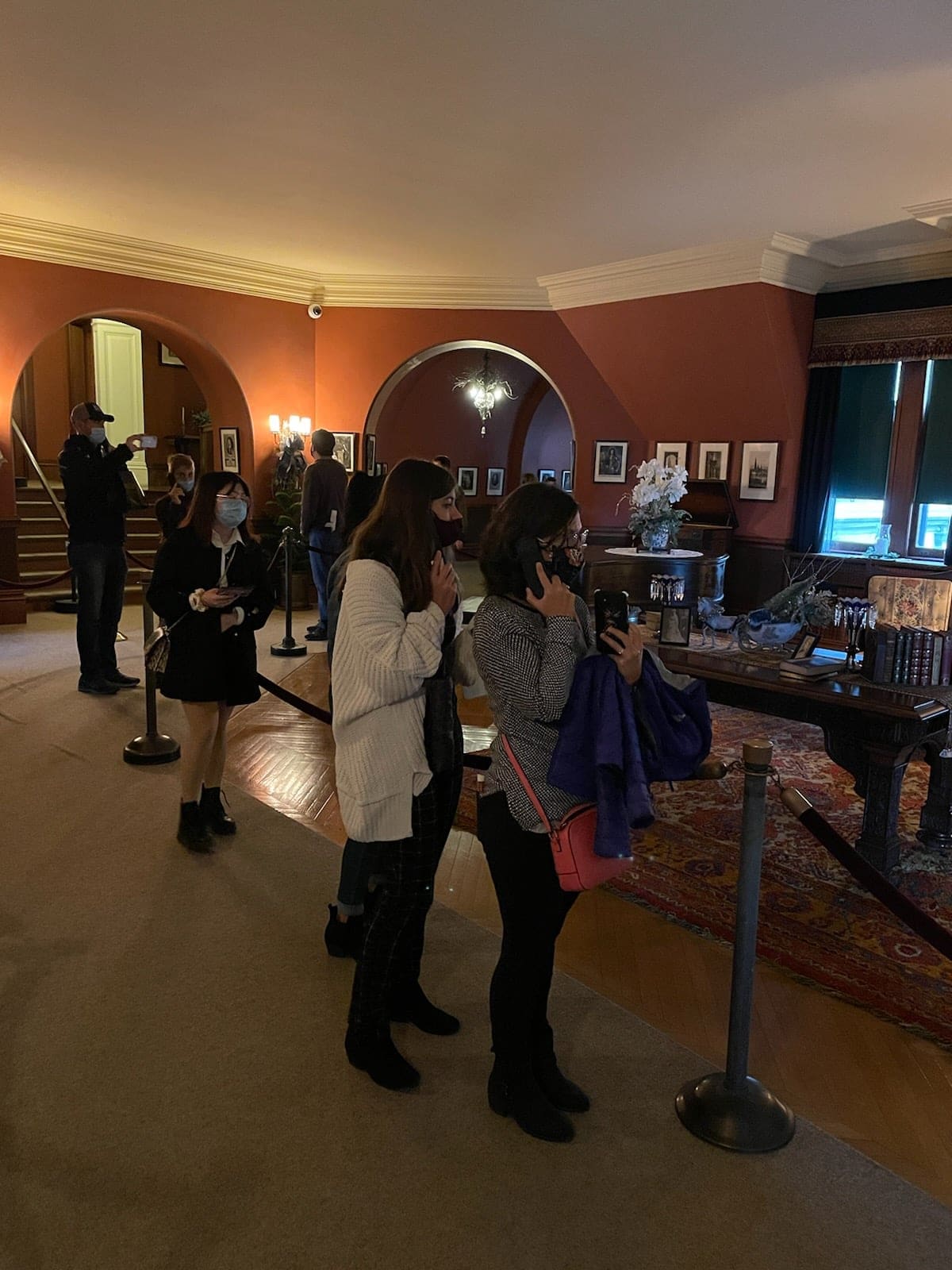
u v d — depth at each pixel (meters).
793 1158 2.15
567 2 3.73
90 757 4.82
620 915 3.40
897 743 3.60
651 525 7.12
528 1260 1.84
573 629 2.02
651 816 1.92
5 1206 1.93
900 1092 2.46
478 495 14.20
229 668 3.64
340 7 3.83
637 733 2.00
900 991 2.92
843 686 3.76
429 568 2.23
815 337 8.39
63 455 5.86
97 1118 2.21
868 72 4.29
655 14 3.81
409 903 2.26
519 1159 2.12
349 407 10.25
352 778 2.19
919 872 3.82
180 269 8.95
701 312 8.24
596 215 6.94
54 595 9.41
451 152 5.60
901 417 8.09
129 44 4.26
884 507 8.29
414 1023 2.62
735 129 5.07
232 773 4.80
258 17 3.94
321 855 3.74
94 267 8.51
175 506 6.40
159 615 3.56
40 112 5.14
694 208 6.66
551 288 9.31
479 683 2.35
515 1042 2.16
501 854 2.10
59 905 3.26
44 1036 2.52
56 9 3.92
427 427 13.36
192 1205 1.95
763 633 4.31
